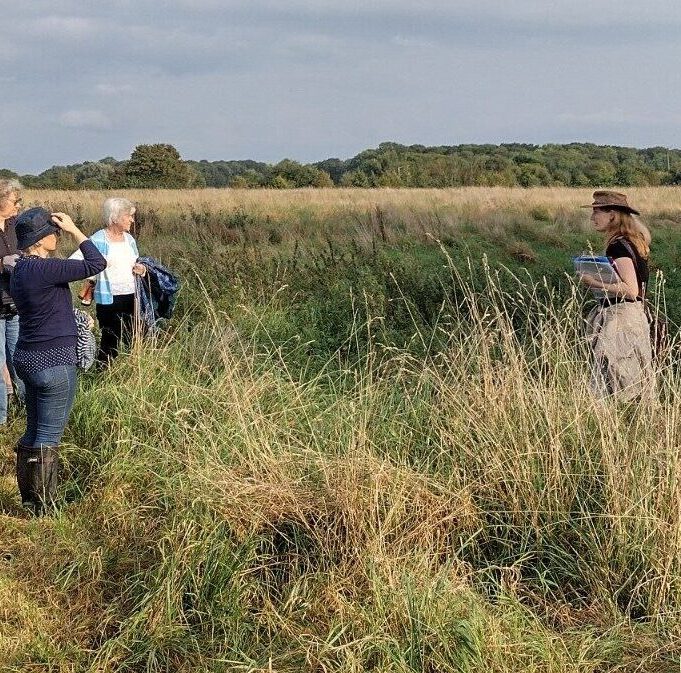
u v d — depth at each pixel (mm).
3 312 6062
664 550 3900
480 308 8164
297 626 3689
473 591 3838
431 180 59688
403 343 7543
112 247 7059
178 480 4699
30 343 4949
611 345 5594
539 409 4742
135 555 4414
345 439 5047
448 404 5137
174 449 5277
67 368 4992
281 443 4934
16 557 4473
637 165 85625
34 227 4980
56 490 5105
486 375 5008
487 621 3531
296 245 14523
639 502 4031
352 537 4102
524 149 99875
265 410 5707
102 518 4805
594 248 17750
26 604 4023
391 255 13414
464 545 4109
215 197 30672
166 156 78312
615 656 3543
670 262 15328
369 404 5422
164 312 7355
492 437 4672
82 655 3684
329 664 3381
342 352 7699
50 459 5004
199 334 7516
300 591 3891
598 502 4262
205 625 3801
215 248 14312
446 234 18250
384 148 90625
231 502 4262
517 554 4191
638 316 5660
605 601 3885
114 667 3633
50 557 4441
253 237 17891
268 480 4500
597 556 4027
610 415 4543
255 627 3740
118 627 3895
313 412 5688
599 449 4562
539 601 3924
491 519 4430
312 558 4117
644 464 4273
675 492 4031
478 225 20078
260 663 3504
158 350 6840
